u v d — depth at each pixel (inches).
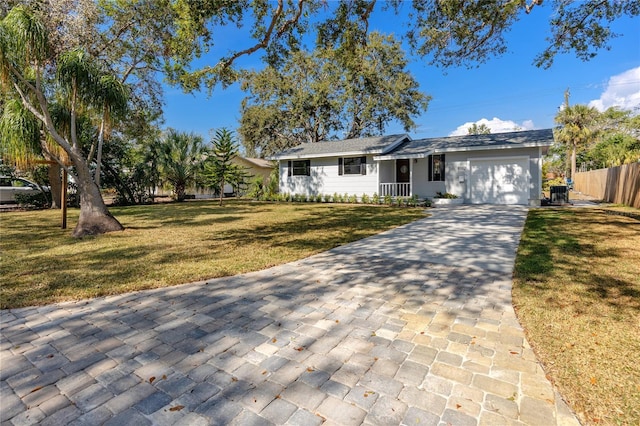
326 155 682.8
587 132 1262.3
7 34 257.3
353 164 676.7
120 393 80.7
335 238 278.2
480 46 356.8
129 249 242.4
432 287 152.3
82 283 163.8
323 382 84.1
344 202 674.2
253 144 1129.4
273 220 408.8
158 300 142.3
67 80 291.3
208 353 99.0
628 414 70.1
